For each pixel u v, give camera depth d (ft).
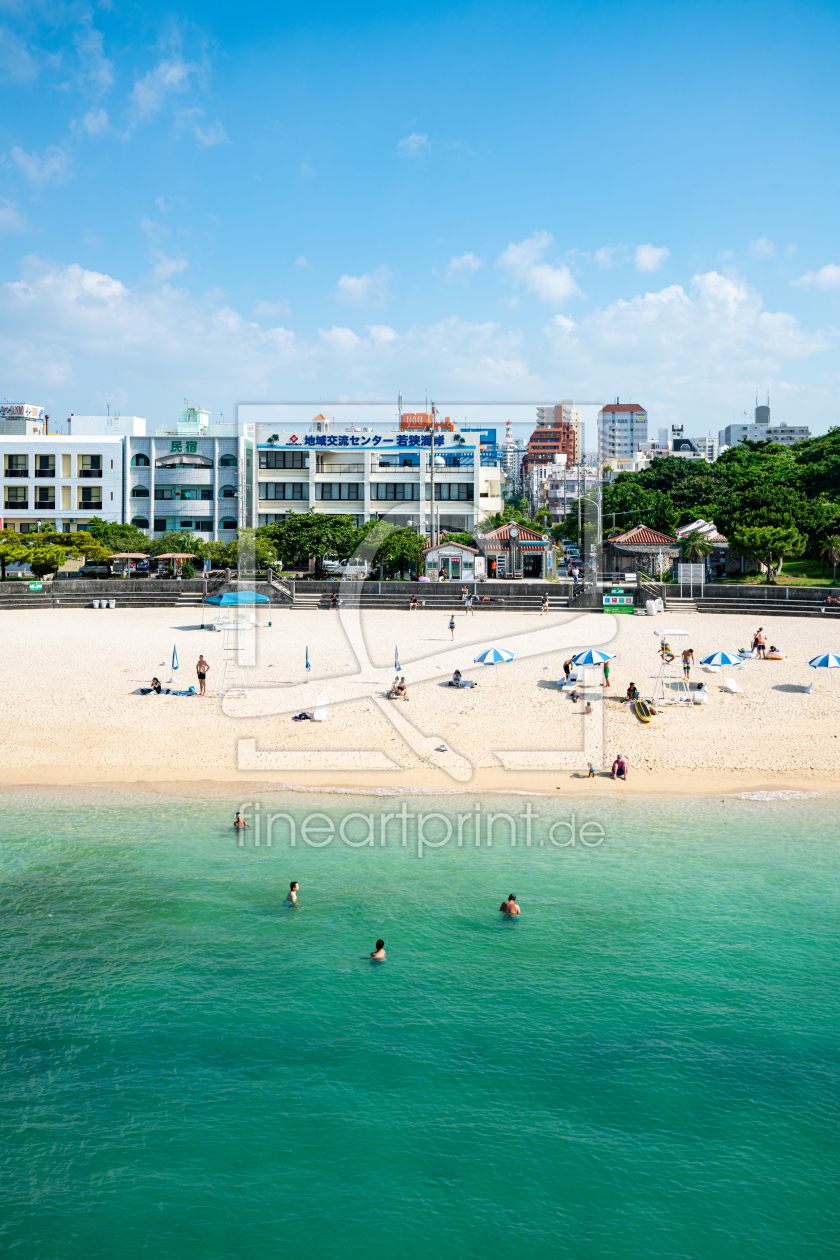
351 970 58.54
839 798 90.22
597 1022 53.06
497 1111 46.09
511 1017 53.57
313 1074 48.80
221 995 55.83
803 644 179.11
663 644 144.36
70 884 70.23
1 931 63.05
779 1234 38.65
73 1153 43.27
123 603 254.68
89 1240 38.11
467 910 66.44
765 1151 43.50
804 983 56.95
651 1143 43.98
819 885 70.28
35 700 126.31
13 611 242.99
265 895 68.85
